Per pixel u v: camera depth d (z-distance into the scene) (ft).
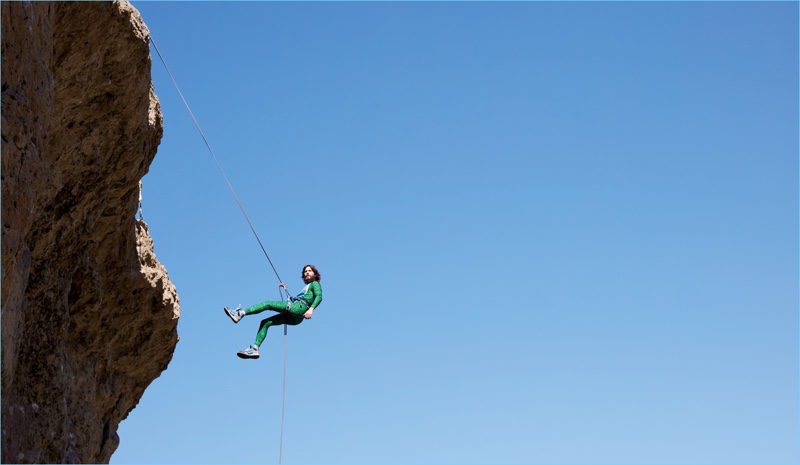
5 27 36.04
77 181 50.70
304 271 61.16
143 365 62.69
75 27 45.44
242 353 56.59
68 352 55.26
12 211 36.60
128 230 57.00
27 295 49.26
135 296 58.95
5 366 37.37
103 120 50.01
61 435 50.72
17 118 37.19
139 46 49.01
